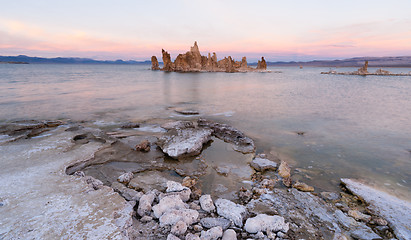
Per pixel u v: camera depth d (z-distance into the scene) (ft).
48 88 106.93
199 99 82.58
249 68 400.67
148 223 16.31
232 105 70.13
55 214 15.74
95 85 128.88
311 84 155.22
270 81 185.06
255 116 54.75
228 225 16.31
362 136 39.99
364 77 248.11
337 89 120.78
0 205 16.42
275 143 36.22
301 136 39.86
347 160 30.01
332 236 15.94
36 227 14.33
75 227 14.55
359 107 67.41
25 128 37.24
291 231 16.24
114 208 16.89
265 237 15.34
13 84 121.90
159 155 30.37
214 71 346.74
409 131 43.04
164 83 150.71
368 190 22.24
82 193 18.70
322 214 18.47
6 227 14.17
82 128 39.29
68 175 21.85
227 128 39.37
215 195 21.54
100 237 13.84
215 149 33.14
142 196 18.94
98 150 30.22
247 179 24.77
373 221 17.75
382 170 27.14
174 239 14.14
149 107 65.21
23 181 20.25
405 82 173.68
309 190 22.40
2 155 26.40
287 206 19.39
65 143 31.37
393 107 67.41
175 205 17.87
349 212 18.78
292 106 68.90
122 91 102.94
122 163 27.61
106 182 23.15
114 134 38.04
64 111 57.41
